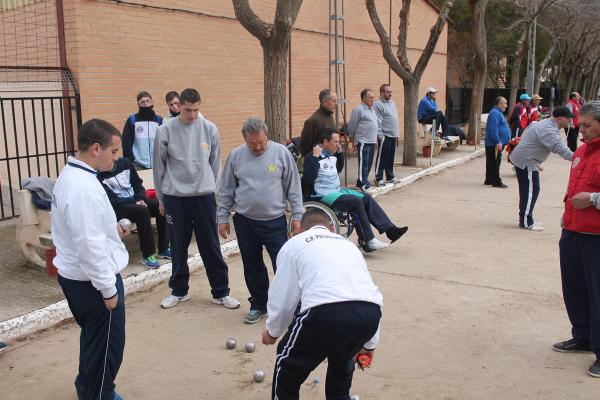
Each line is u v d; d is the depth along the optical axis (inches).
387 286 242.2
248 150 201.6
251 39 478.0
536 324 204.8
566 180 525.3
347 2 633.6
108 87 356.5
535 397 156.7
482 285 244.4
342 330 120.0
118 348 138.7
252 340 191.3
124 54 365.4
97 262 126.9
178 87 410.9
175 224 213.3
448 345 187.5
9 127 370.3
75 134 342.3
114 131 132.0
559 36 1197.7
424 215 378.3
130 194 245.4
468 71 1322.6
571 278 179.0
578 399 156.0
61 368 171.9
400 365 173.5
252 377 167.0
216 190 216.4
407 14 544.7
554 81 1552.7
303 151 316.5
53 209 132.4
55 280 231.3
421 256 285.9
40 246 236.8
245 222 202.2
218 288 219.6
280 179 203.0
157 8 386.0
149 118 301.6
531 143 326.6
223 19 446.3
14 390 159.8
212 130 213.9
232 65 461.4
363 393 157.5
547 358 179.8
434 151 653.3
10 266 245.9
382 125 456.1
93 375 137.6
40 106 351.9
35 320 194.4
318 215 142.3
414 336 193.8
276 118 324.2
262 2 488.4
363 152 428.5
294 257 127.4
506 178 532.7
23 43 358.6
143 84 381.4
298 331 121.6
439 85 938.7
